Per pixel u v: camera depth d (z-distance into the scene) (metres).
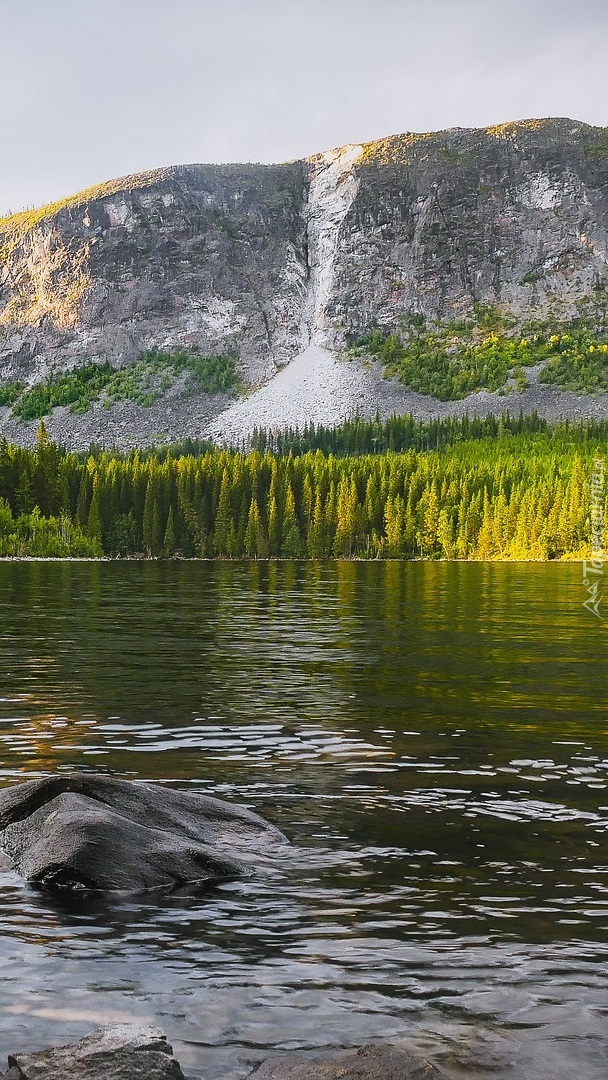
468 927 9.45
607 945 9.02
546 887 10.60
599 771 16.17
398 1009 7.75
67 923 9.57
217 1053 7.06
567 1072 6.84
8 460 165.38
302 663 30.28
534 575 109.12
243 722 20.38
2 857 11.60
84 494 177.88
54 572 108.19
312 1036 7.32
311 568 132.38
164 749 17.62
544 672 28.59
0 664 29.47
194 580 91.69
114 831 11.14
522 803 14.16
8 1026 7.45
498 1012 7.71
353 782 15.35
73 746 17.80
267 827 12.66
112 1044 6.59
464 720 20.80
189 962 8.63
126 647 34.31
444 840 12.35
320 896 10.34
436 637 38.78
